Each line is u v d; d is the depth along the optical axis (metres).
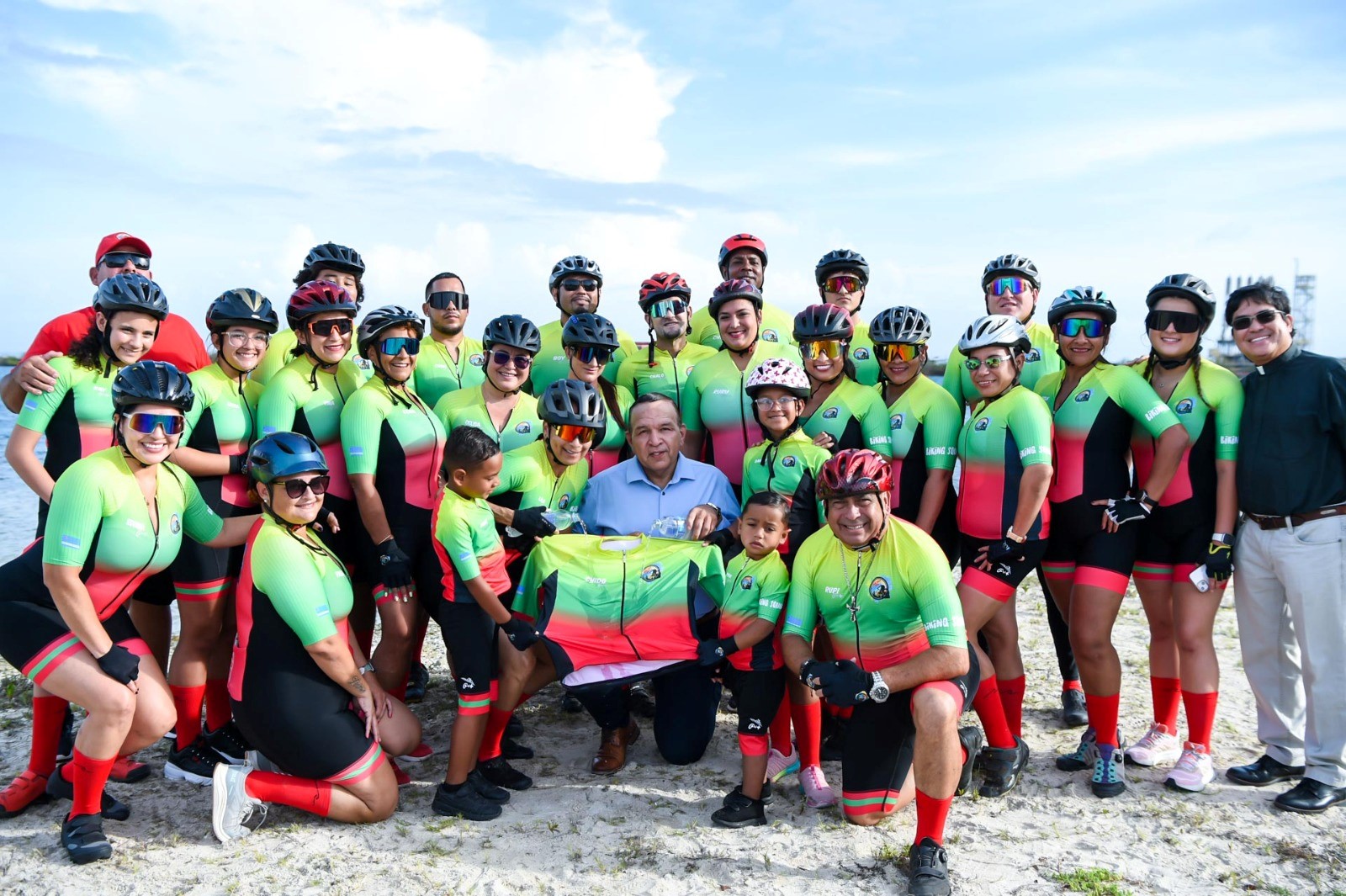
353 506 5.41
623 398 6.29
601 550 4.86
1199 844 4.16
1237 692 6.25
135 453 4.14
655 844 4.20
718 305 5.87
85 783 4.09
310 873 3.95
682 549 4.90
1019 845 4.16
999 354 4.85
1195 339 4.83
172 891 3.80
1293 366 4.57
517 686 4.82
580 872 3.97
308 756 4.24
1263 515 4.59
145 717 4.29
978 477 5.00
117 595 4.27
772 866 4.01
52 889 3.80
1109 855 4.07
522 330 5.39
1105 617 4.71
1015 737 5.02
